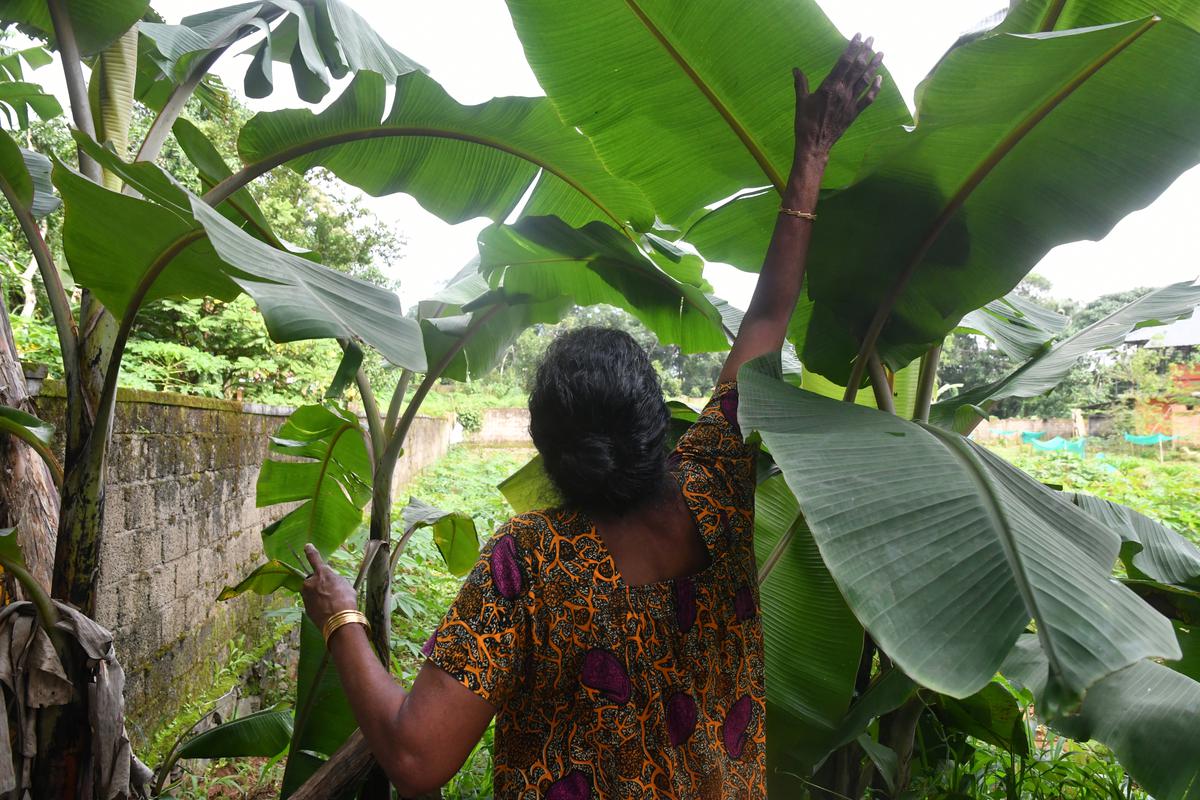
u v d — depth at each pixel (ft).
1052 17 6.13
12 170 6.35
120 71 7.47
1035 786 10.12
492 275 9.69
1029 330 9.78
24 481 7.45
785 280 5.23
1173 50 4.91
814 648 7.73
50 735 6.40
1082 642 3.10
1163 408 67.56
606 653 4.01
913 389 9.87
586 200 9.29
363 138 8.02
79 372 6.54
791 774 7.50
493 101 7.86
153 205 5.43
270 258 5.32
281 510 20.54
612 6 6.04
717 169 7.00
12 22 7.88
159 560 12.71
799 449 4.25
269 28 8.63
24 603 6.41
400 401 8.98
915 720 8.61
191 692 13.93
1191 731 6.23
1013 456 53.62
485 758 11.41
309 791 6.84
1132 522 8.45
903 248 6.29
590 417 4.15
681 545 4.35
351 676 4.39
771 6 5.82
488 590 3.99
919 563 3.59
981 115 5.49
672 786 3.98
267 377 27.71
